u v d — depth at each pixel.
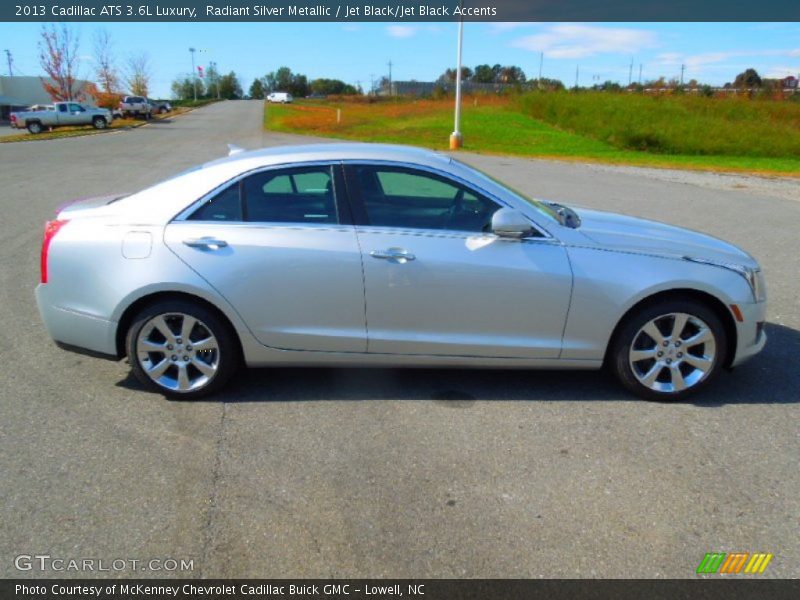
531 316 3.71
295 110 59.62
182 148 22.97
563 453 3.29
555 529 2.70
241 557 2.52
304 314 3.70
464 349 3.76
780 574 2.46
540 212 3.86
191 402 3.84
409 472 3.10
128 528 2.68
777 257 7.76
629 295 3.68
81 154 20.16
